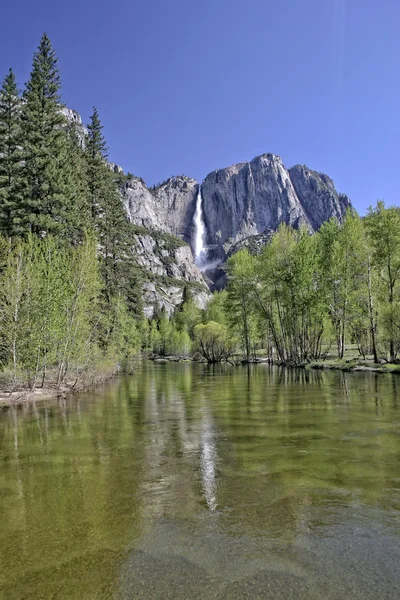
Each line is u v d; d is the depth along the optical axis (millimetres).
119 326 38781
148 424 12164
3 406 16375
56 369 27391
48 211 30844
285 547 4605
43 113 33188
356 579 3955
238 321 51969
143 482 6883
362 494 6156
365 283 36688
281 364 44469
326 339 48125
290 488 6457
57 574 4121
